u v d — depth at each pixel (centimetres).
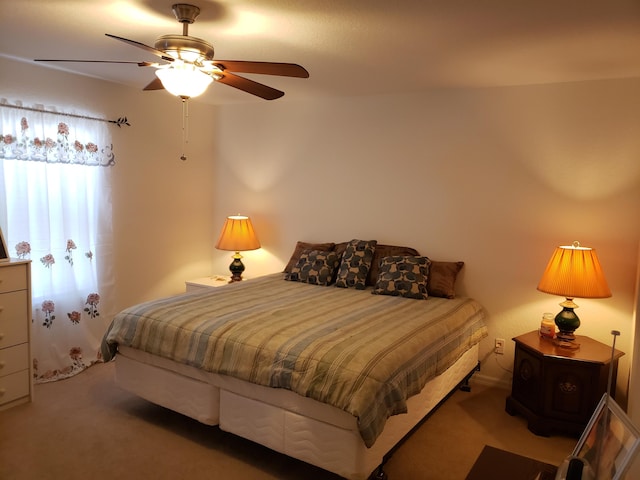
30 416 284
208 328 253
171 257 446
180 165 447
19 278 288
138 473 231
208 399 252
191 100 449
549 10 199
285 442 225
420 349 245
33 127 321
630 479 171
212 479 229
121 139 388
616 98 304
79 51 287
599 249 315
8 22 234
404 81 335
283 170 443
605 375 270
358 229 407
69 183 348
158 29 241
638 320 217
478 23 217
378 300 327
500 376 352
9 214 316
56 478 225
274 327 251
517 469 153
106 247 378
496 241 349
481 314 346
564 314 291
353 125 402
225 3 201
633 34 224
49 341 339
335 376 206
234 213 476
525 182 336
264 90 238
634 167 302
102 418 284
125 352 285
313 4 200
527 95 331
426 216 375
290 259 430
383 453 219
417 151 375
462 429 284
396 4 198
